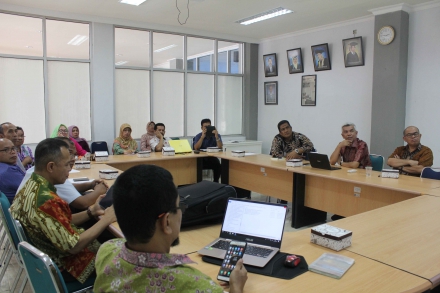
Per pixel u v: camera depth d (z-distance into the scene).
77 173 3.41
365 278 1.26
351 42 5.48
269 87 7.12
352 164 3.73
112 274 0.87
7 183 2.49
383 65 4.93
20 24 5.14
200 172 5.05
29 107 5.33
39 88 5.38
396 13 4.74
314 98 6.21
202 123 5.41
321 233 1.58
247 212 1.60
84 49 5.64
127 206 0.82
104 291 0.88
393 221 1.91
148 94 6.32
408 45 4.87
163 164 4.70
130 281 0.83
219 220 2.04
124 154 4.91
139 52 6.16
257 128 7.50
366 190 3.08
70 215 1.71
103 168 3.72
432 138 4.71
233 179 4.68
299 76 6.48
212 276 1.29
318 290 1.18
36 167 1.71
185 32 6.36
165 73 6.46
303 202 3.71
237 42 7.20
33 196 1.59
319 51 5.98
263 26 6.06
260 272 1.30
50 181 1.72
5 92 5.15
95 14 5.40
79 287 1.70
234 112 7.41
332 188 3.39
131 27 5.92
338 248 1.50
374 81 5.06
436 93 4.63
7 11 4.91
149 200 0.82
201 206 1.95
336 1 4.62
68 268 1.69
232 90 7.34
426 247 1.54
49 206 1.57
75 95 5.63
